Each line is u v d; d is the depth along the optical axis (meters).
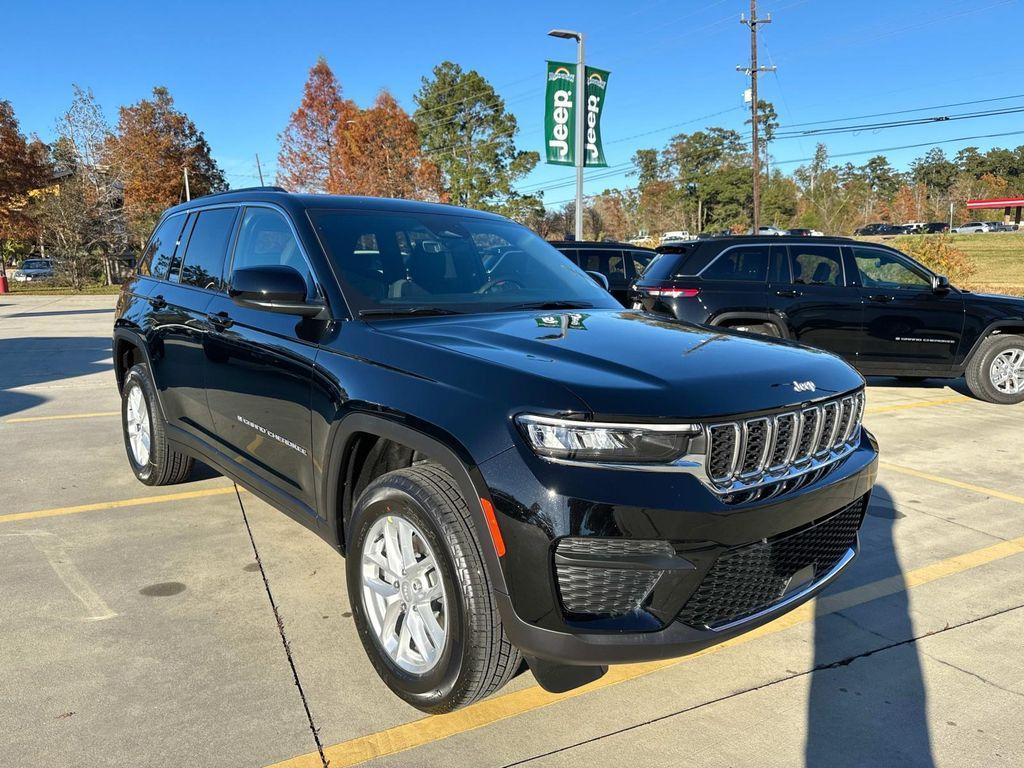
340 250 3.25
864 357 8.43
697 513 2.13
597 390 2.16
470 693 2.33
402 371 2.55
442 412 2.32
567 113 20.86
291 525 4.25
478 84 58.22
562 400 2.13
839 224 87.44
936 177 122.00
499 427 2.18
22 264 48.84
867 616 3.33
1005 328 8.33
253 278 2.96
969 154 122.94
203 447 3.99
